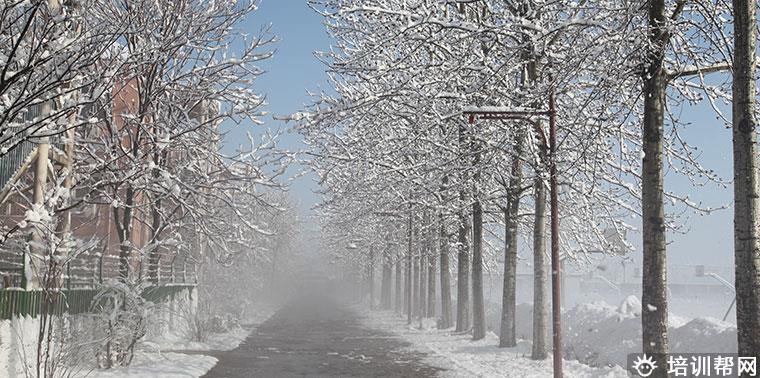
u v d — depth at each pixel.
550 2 16.44
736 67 9.35
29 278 13.14
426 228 32.19
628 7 12.34
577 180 20.58
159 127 19.02
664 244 11.87
